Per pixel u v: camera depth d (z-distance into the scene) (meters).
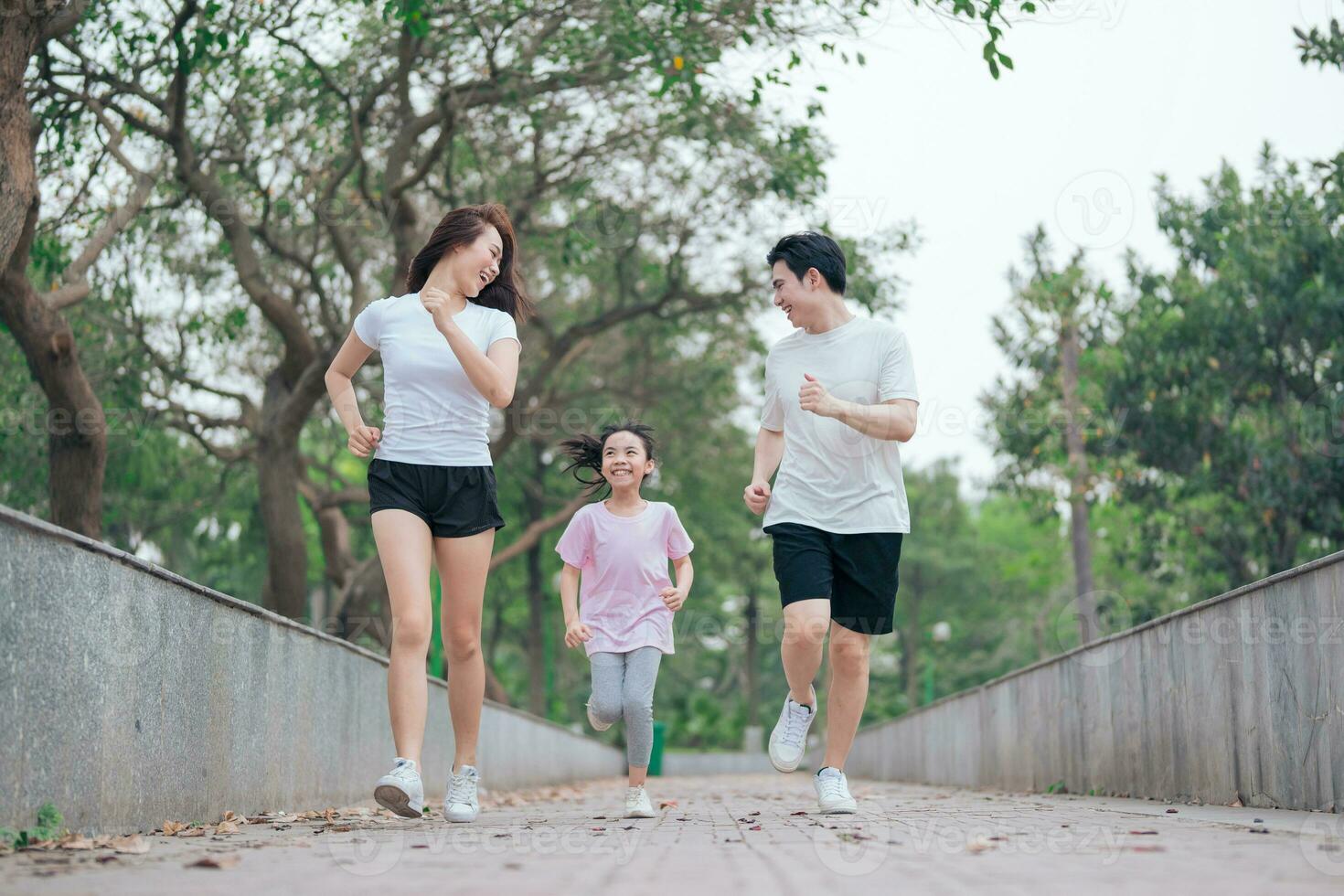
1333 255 16.06
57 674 3.57
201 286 16.05
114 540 20.92
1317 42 10.60
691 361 24.05
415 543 4.80
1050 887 2.48
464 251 4.98
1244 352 17.25
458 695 5.07
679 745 52.62
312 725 6.48
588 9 12.93
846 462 5.13
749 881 2.59
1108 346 19.81
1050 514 21.50
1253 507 17.39
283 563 14.73
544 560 33.50
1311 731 4.89
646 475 6.24
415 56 13.41
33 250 11.77
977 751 13.34
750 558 33.41
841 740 5.29
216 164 14.05
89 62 11.99
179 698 4.56
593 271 20.92
